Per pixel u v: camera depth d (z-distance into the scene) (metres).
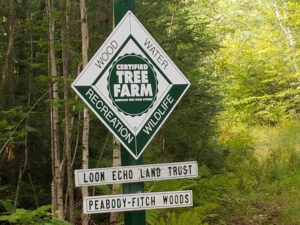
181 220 5.50
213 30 14.23
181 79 3.29
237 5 20.22
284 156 11.69
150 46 3.23
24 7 7.18
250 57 18.16
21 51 7.27
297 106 18.03
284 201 8.52
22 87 6.93
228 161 9.93
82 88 3.11
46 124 6.62
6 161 6.24
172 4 8.40
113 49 3.17
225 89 15.75
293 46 17.59
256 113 17.81
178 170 3.23
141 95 3.21
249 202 8.34
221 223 7.20
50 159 6.80
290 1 17.95
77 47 6.16
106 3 6.57
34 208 6.43
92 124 6.94
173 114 7.66
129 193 3.19
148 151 7.02
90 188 6.77
